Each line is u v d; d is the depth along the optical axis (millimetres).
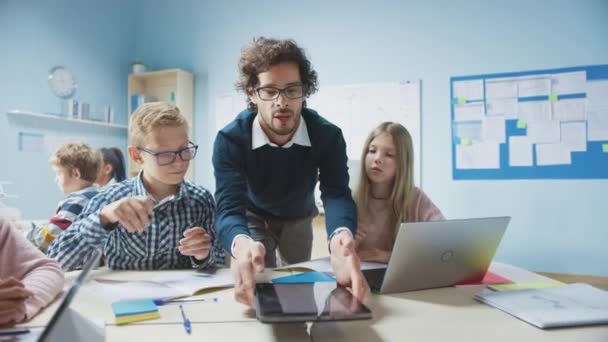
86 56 3271
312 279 936
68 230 1096
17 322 665
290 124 1129
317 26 3143
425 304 800
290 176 1365
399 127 1613
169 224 1271
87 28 3279
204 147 3482
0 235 884
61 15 3064
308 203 1578
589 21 2514
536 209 2604
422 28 2867
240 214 1129
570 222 2535
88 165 1952
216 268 1117
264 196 1429
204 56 3508
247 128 1285
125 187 1284
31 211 2828
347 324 679
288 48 1100
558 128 2561
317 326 667
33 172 2846
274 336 624
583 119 2516
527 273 1072
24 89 2803
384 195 1637
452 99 2789
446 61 2809
